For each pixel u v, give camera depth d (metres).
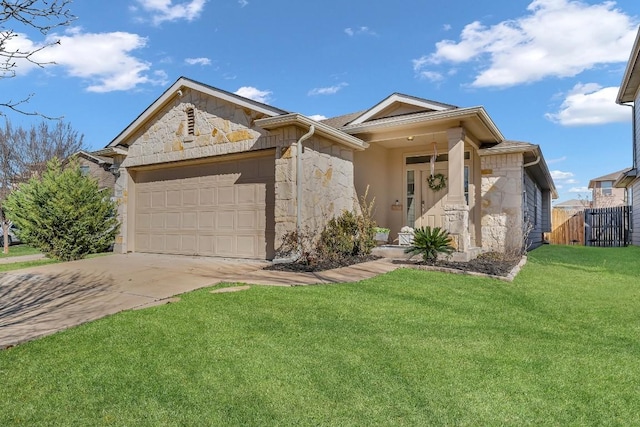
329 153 8.91
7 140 18.08
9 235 18.44
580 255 11.30
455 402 2.64
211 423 2.38
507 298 5.52
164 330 3.89
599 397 2.73
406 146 11.52
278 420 2.42
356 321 4.26
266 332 3.86
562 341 3.85
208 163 9.60
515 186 10.06
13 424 2.35
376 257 8.95
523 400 2.68
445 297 5.39
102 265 8.20
